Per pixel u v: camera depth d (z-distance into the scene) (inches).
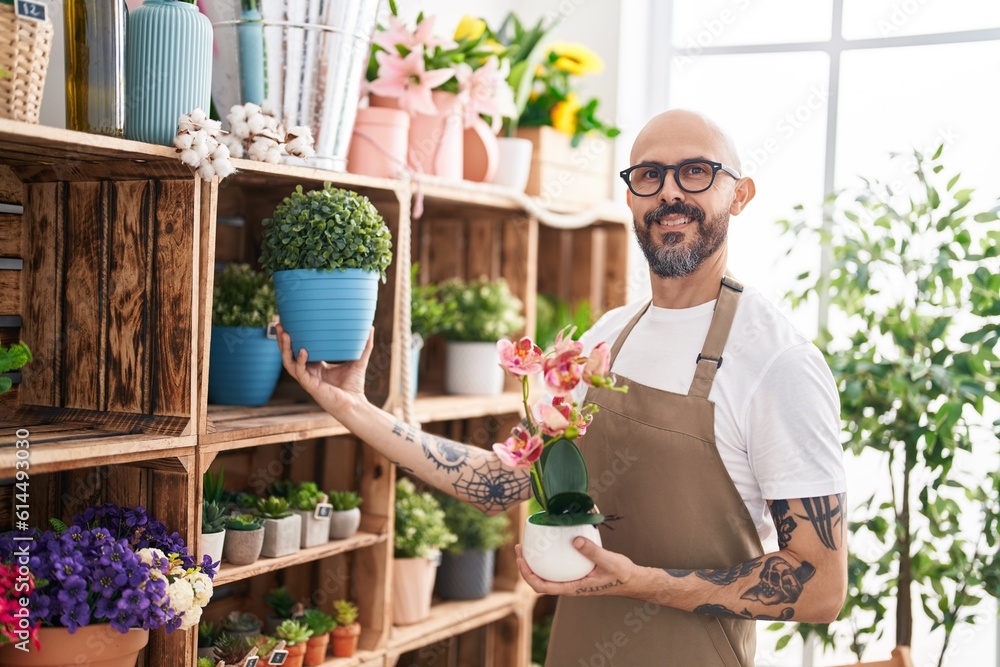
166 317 58.3
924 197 101.1
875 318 97.4
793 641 110.7
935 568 91.1
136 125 56.7
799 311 111.7
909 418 90.0
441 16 102.8
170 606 52.3
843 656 108.5
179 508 58.2
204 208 57.9
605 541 62.3
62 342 61.9
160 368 58.7
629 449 61.3
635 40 117.9
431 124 83.4
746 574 55.5
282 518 68.3
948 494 102.9
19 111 49.9
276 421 65.7
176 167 56.6
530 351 55.2
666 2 119.9
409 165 82.0
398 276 75.2
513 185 94.8
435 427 102.7
